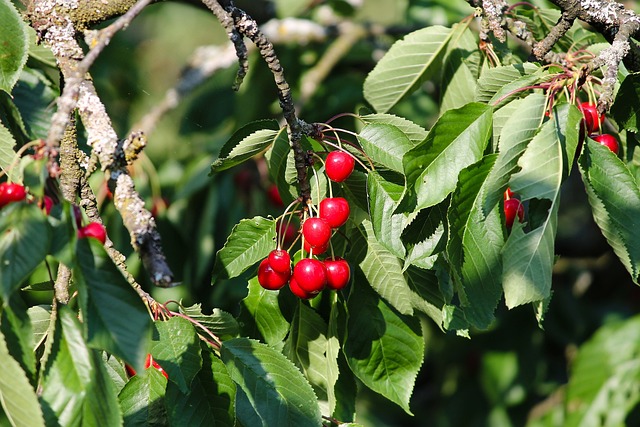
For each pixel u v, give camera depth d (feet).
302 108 7.41
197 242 6.86
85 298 4.69
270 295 5.38
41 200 4.70
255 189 7.03
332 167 5.20
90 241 4.72
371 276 5.39
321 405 5.44
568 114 5.10
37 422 4.70
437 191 5.10
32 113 5.63
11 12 5.39
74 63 5.36
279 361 5.17
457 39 5.85
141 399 5.03
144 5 4.87
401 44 5.90
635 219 5.14
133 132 4.99
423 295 5.40
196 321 5.15
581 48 5.76
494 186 5.08
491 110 5.14
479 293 5.12
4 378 4.71
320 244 5.20
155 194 6.87
